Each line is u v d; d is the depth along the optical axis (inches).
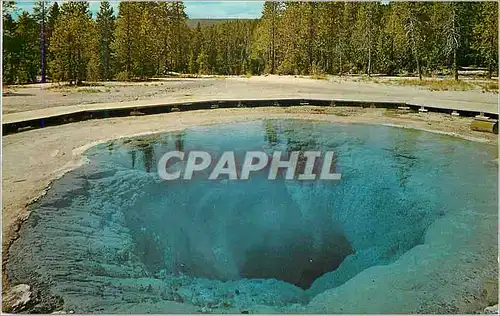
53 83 1221.1
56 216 306.7
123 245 282.4
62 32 1181.7
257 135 587.5
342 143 542.6
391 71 1675.7
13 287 223.5
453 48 1318.9
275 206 382.0
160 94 949.8
